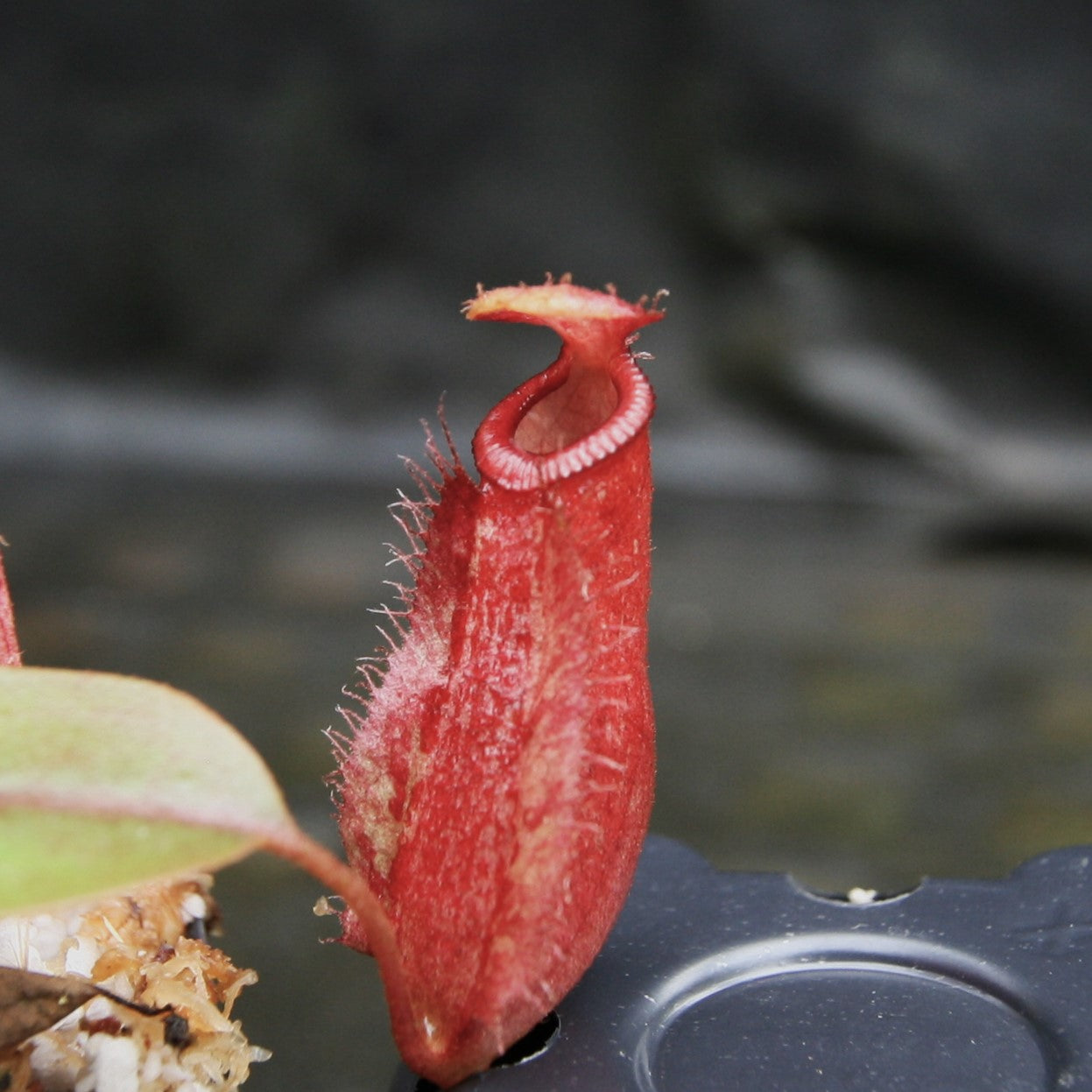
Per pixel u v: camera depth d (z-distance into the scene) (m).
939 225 1.71
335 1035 0.62
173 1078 0.25
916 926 0.27
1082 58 1.67
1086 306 1.68
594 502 0.25
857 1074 0.25
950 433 1.69
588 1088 0.25
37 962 0.25
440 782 0.25
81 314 1.88
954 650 1.13
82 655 1.12
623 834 0.25
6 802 0.23
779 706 1.03
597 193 1.88
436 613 0.25
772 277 1.78
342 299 1.90
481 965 0.25
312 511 1.58
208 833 0.23
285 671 1.08
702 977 0.26
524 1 1.85
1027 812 0.85
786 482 1.71
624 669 0.25
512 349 1.89
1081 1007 0.26
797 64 1.74
